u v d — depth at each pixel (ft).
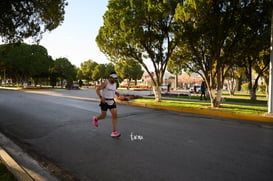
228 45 36.52
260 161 12.96
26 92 90.17
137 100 51.42
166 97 63.98
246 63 57.72
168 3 37.40
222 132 20.40
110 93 18.24
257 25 33.01
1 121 25.29
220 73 38.58
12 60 119.03
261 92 108.17
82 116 28.96
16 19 28.37
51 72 153.48
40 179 10.75
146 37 42.98
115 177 10.89
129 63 51.24
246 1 31.09
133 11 40.73
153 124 24.11
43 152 14.69
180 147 15.61
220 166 12.18
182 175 11.02
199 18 32.40
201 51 40.68
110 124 23.80
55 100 52.95
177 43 42.04
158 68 47.62
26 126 22.62
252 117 27.58
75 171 11.68
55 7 30.01
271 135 19.30
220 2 32.48
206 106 38.99
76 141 17.16
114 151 14.74
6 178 9.92
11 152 14.69
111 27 44.42
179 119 27.61
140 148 15.35
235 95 80.07
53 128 21.70
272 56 27.25
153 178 10.70
